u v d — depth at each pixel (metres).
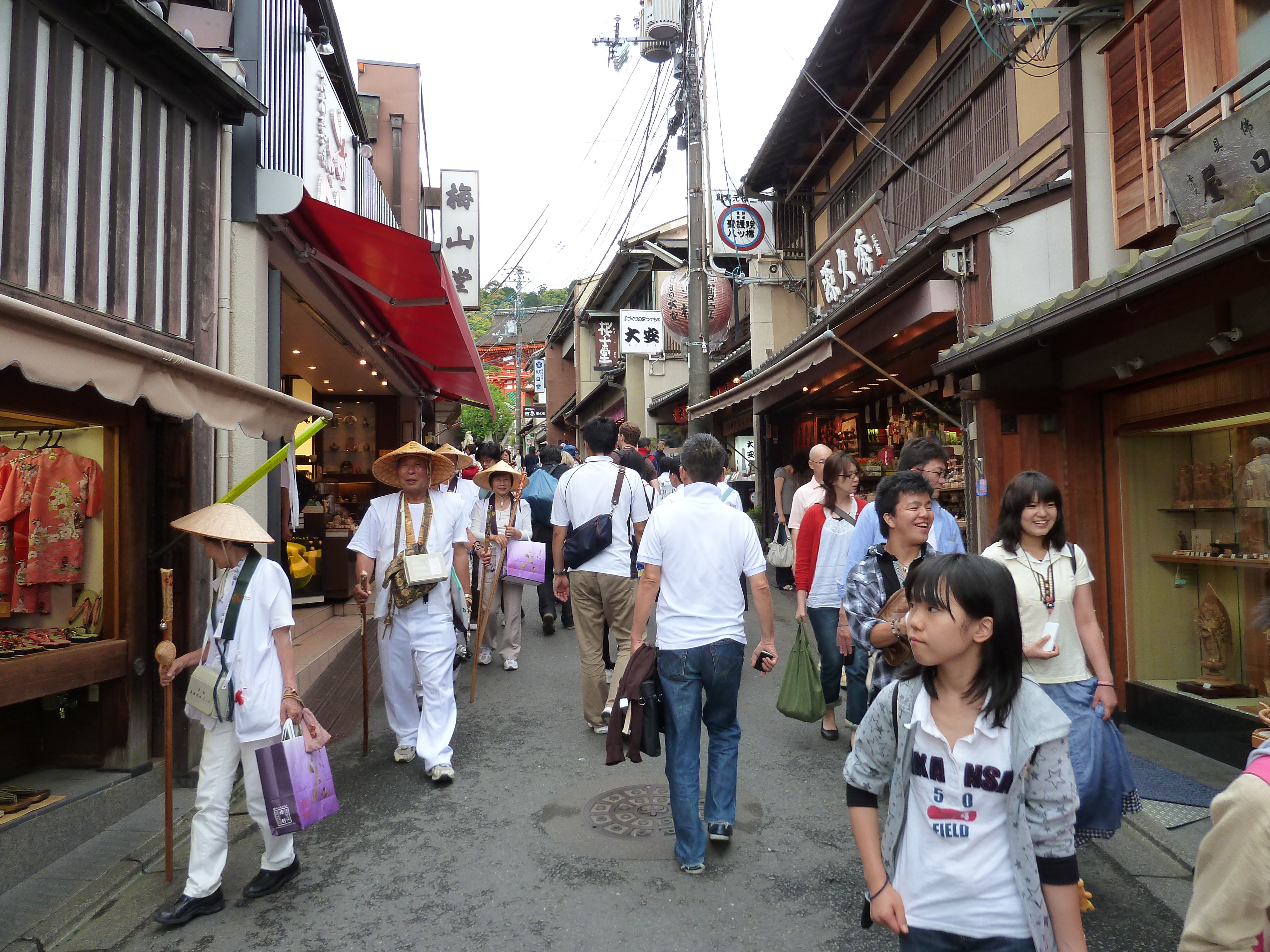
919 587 1.82
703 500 3.64
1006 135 7.86
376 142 14.66
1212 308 4.27
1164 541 5.17
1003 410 5.55
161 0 5.54
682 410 19.64
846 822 4.02
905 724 1.88
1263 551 4.50
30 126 3.54
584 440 5.50
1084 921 3.08
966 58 8.79
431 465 5.14
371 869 3.60
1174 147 4.94
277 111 6.15
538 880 3.47
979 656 1.81
